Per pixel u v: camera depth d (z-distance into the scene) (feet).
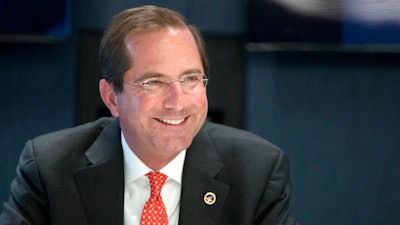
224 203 13.43
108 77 12.63
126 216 13.35
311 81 25.52
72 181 13.53
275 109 25.55
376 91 25.58
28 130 25.16
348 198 25.73
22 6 24.32
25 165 13.89
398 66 25.49
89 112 25.36
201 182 13.42
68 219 13.33
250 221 13.41
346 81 25.52
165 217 13.10
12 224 13.38
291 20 24.66
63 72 25.21
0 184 25.07
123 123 12.76
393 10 24.41
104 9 25.14
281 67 25.44
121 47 12.25
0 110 25.04
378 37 24.61
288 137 25.55
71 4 24.95
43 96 25.17
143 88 11.98
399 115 25.59
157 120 12.12
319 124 25.63
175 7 25.17
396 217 25.70
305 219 25.58
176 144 12.27
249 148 14.07
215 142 14.15
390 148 25.71
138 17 12.31
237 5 25.45
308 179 25.62
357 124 25.71
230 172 13.73
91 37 25.30
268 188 13.69
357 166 25.77
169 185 13.39
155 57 11.90
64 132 14.51
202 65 12.58
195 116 12.26
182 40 12.10
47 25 24.47
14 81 25.07
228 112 25.62
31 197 13.57
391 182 25.72
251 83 25.43
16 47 25.00
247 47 25.03
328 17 24.57
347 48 24.75
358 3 24.48
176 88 11.92
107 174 13.46
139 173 13.28
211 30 25.38
